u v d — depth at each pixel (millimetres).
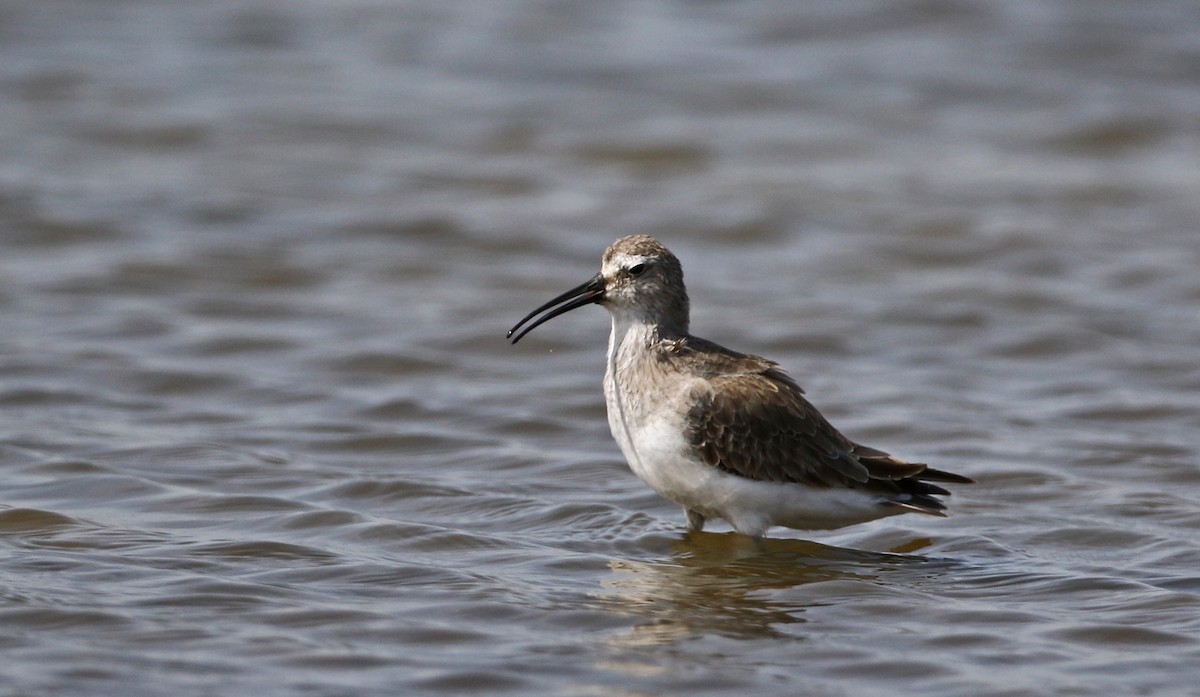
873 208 30016
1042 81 38000
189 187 30422
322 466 17938
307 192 30438
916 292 25719
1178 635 12977
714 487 14836
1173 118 35594
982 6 43156
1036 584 14320
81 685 11516
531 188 31172
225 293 25125
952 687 11891
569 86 37344
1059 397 21031
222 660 12086
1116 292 25609
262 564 14430
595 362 22703
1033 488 17344
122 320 23547
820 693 11781
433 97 36438
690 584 14258
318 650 12352
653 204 30234
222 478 17250
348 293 25484
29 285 25047
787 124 35156
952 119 35625
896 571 14773
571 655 12430
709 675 12070
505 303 25094
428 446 18922
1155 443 18969
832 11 42906
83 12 41969
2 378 20703
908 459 18469
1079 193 31000
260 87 36750
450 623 13039
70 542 14844
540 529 15945
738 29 41656
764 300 25344
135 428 19094
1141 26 41656
